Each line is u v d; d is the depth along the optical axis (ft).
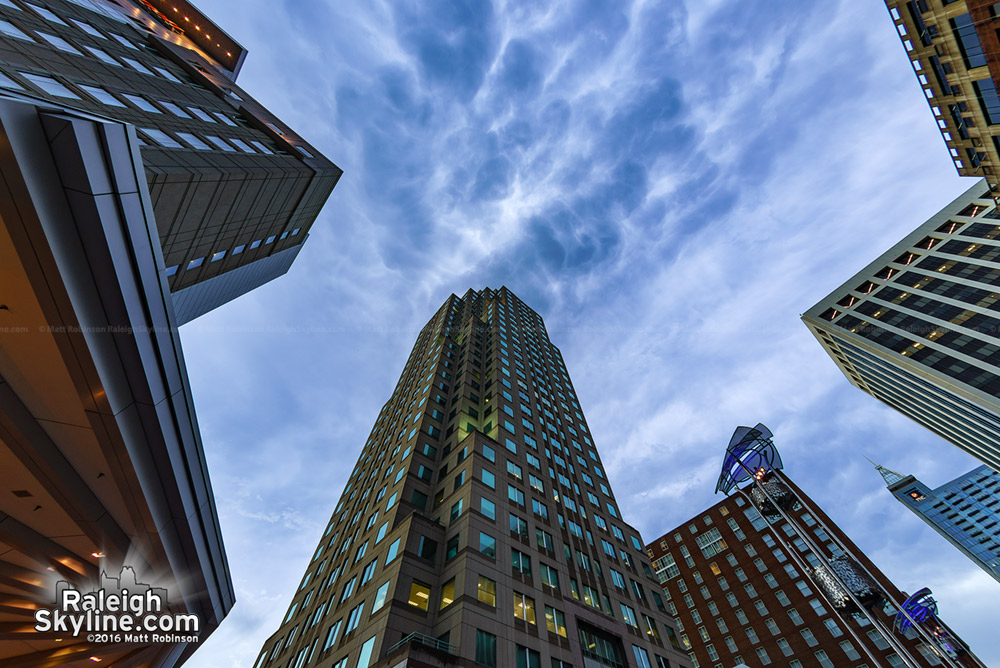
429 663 69.21
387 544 104.42
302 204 117.29
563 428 199.41
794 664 210.18
